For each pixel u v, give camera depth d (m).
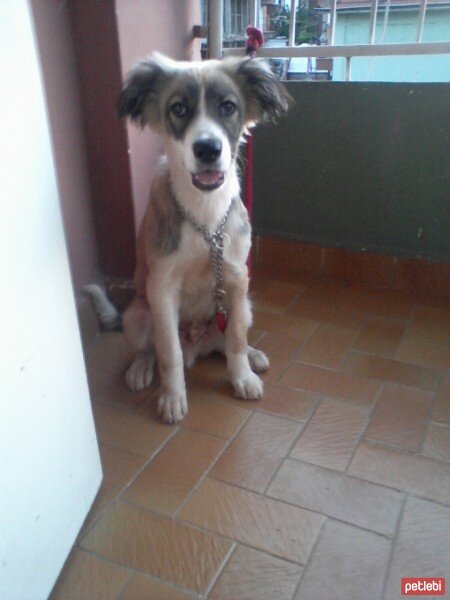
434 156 2.61
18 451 1.14
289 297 2.87
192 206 1.79
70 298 1.38
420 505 1.60
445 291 2.83
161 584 1.39
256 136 2.92
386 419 1.97
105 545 1.49
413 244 2.82
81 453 1.50
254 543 1.49
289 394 2.11
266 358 2.27
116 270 2.58
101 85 2.20
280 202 3.03
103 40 2.12
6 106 1.03
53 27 2.04
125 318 2.16
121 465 1.77
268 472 1.73
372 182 2.78
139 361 2.22
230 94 1.75
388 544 1.48
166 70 1.77
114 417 2.00
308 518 1.57
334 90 2.67
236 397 2.10
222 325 2.08
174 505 1.61
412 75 4.31
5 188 1.04
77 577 1.41
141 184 2.43
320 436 1.89
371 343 2.45
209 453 1.82
